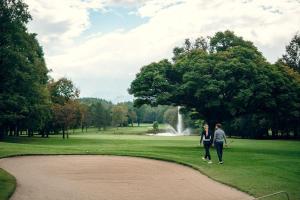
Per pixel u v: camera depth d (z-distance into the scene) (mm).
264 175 18312
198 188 15453
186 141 55781
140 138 67938
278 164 22906
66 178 17312
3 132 61281
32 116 56281
